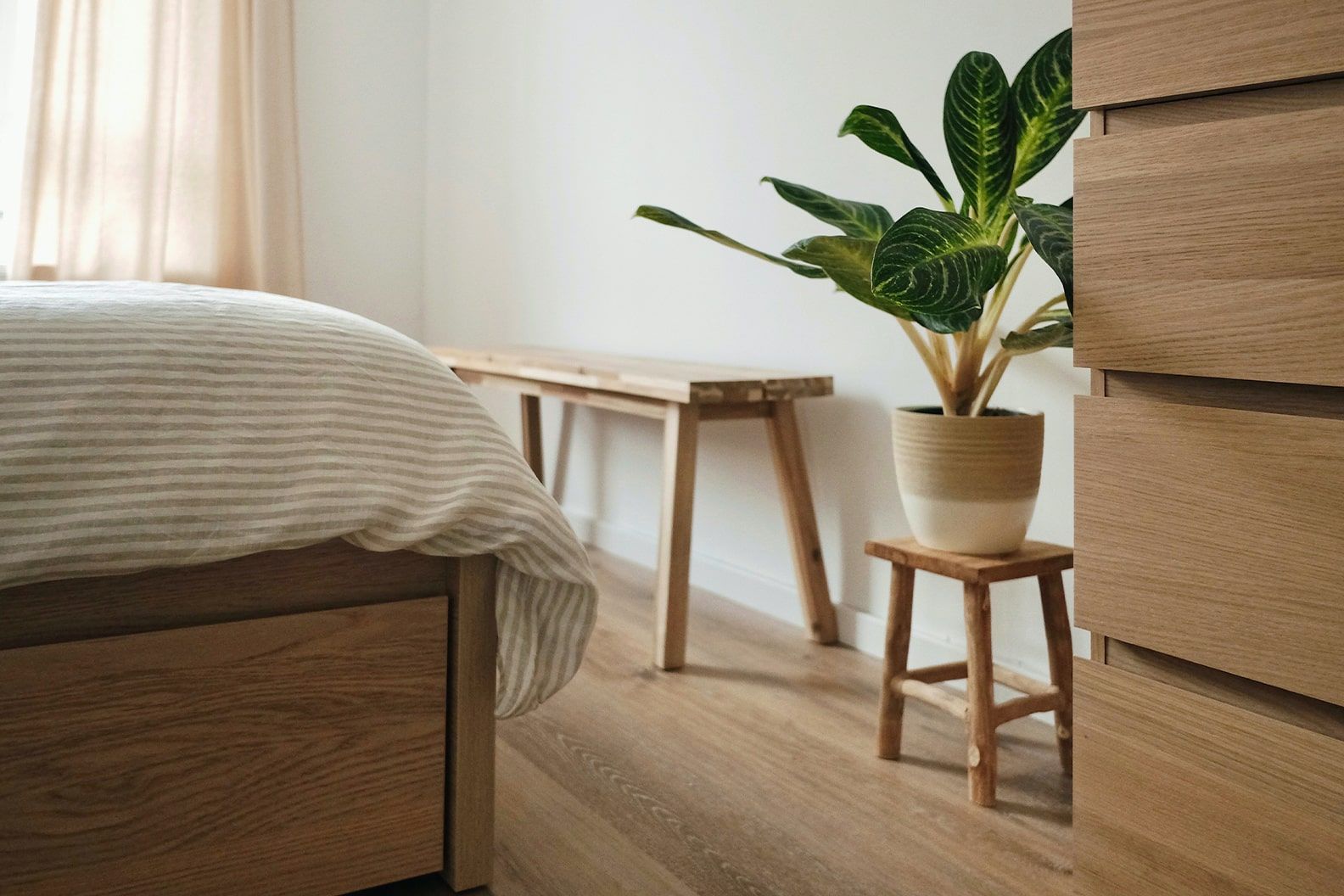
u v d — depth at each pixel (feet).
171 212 10.46
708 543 8.20
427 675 3.65
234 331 3.28
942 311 3.69
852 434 6.77
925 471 4.78
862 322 6.64
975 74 4.33
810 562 6.76
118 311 3.17
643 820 4.34
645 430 8.95
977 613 4.53
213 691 3.27
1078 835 3.31
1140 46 3.00
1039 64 4.33
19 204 9.66
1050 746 5.23
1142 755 3.12
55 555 2.80
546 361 7.72
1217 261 2.85
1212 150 2.85
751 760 4.96
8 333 2.94
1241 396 2.90
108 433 2.93
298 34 11.53
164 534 2.94
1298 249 2.68
